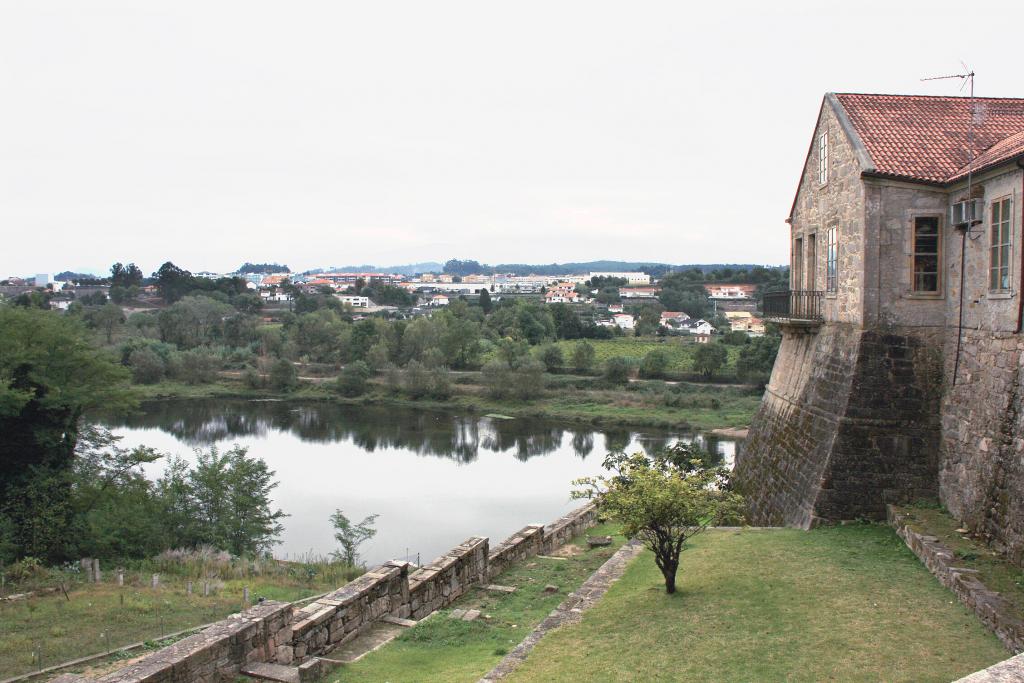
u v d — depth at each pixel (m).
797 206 23.12
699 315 158.75
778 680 9.84
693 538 17.12
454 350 101.62
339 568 26.69
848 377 17.55
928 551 13.99
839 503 17.06
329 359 105.56
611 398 81.56
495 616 14.93
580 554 21.70
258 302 158.12
